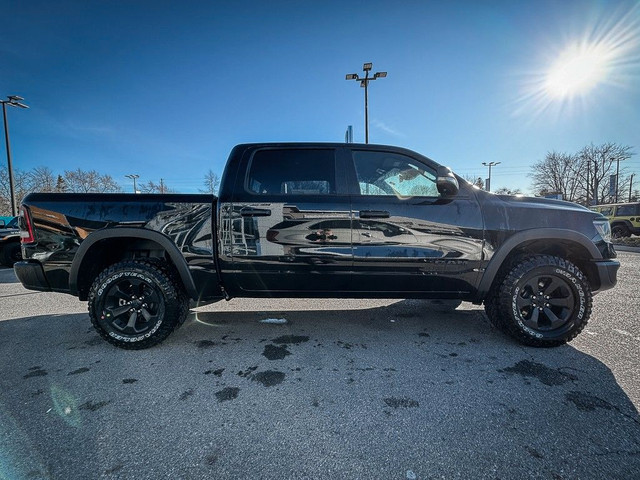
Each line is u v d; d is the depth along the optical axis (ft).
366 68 46.73
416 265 8.91
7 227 28.55
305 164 9.48
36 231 9.04
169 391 6.93
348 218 8.87
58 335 10.32
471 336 9.90
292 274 9.06
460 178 9.41
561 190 144.15
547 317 8.90
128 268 8.96
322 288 9.27
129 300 9.16
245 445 5.27
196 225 9.05
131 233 8.93
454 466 4.80
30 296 16.20
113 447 5.23
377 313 12.33
